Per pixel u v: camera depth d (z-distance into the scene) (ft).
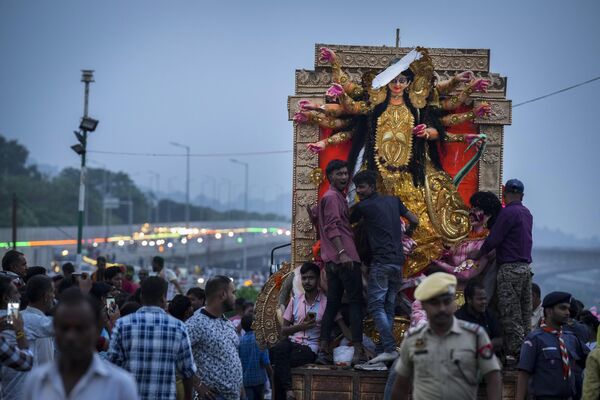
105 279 66.80
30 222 466.29
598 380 37.60
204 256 543.80
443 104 51.65
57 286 55.93
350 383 45.14
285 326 49.83
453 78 51.01
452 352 31.19
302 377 45.50
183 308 51.98
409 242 48.52
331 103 51.67
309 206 51.90
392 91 51.31
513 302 46.16
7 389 37.81
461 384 31.17
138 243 422.00
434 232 50.31
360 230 47.93
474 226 50.29
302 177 52.47
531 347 40.60
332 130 52.42
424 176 51.13
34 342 38.65
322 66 52.85
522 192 46.83
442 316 31.01
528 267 46.42
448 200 50.90
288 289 51.37
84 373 25.02
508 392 44.45
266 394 78.07
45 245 310.24
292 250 52.16
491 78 53.26
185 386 38.68
